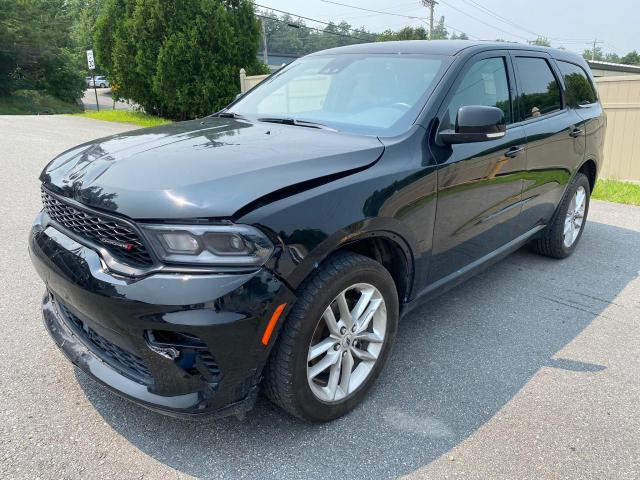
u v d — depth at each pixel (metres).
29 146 10.64
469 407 2.80
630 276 4.76
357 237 2.50
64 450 2.37
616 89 9.16
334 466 2.35
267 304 2.14
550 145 4.17
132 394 2.29
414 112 3.06
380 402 2.82
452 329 3.67
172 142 2.81
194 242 2.08
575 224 5.20
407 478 2.30
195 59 16.95
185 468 2.31
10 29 39.56
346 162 2.56
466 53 3.44
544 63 4.40
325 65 3.84
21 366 2.97
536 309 4.03
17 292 3.89
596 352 3.42
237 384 2.21
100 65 20.23
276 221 2.17
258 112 3.77
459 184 3.14
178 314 2.06
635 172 9.09
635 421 2.73
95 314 2.26
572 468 2.39
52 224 2.65
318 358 2.55
